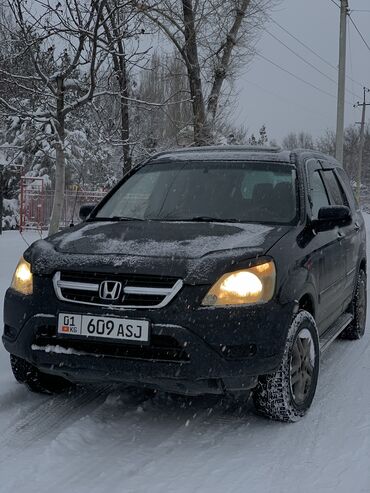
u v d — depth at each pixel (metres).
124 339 3.35
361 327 6.11
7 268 9.80
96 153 16.17
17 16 6.96
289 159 4.91
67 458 3.24
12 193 22.89
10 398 4.13
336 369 4.97
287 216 4.38
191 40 14.15
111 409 4.01
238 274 3.42
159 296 3.36
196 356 3.29
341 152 23.88
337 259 4.83
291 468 3.15
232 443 3.49
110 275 3.46
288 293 3.62
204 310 3.31
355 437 3.53
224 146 5.50
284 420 3.74
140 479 3.02
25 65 8.03
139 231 4.02
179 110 14.57
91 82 7.37
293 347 3.72
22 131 20.05
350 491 2.88
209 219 4.36
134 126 13.00
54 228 7.92
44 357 3.57
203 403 4.15
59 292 3.55
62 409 4.02
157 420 3.84
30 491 2.87
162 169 5.14
